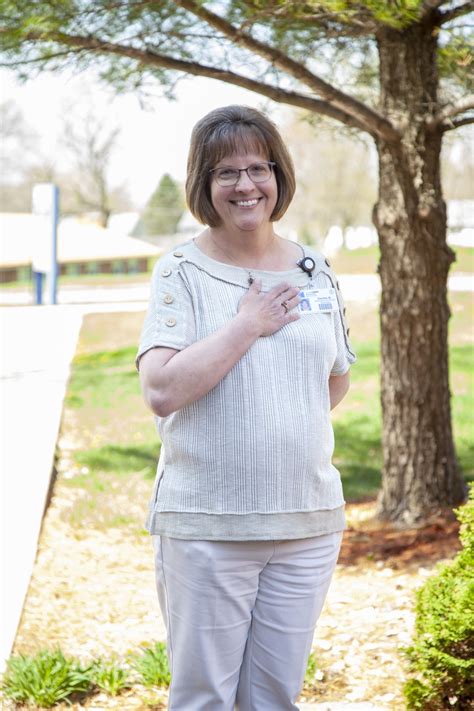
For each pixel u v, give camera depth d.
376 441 8.15
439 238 5.29
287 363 2.11
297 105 4.91
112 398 10.36
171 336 2.08
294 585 2.20
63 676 3.37
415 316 5.36
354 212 43.75
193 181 2.19
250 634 2.27
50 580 4.90
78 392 10.70
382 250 5.41
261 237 2.21
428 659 2.98
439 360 5.47
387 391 5.56
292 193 2.26
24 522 5.79
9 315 18.19
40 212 22.31
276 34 4.54
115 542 5.74
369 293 19.25
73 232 35.56
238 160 2.14
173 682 2.25
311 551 2.20
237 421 2.07
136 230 49.66
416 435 5.49
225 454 2.07
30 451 7.67
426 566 4.76
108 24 4.14
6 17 3.83
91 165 41.28
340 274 29.95
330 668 3.59
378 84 5.62
